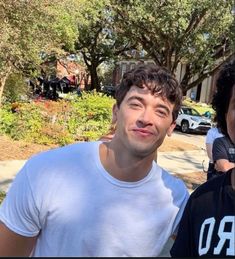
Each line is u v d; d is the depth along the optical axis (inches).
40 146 467.5
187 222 68.0
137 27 904.3
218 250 61.1
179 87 74.9
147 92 71.1
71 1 532.1
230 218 62.5
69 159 70.3
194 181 390.3
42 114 500.7
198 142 741.9
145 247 71.0
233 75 72.9
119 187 69.9
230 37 883.4
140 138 69.4
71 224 67.9
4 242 71.2
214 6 819.4
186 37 876.6
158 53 981.8
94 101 526.0
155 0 809.5
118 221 69.1
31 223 70.4
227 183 65.1
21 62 495.2
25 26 459.5
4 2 434.3
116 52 1222.9
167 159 513.3
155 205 72.7
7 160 384.8
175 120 76.8
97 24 994.1
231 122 73.4
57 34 548.7
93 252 68.2
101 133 521.0
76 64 1060.5
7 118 484.1
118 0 856.3
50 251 68.9
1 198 252.4
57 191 68.6
